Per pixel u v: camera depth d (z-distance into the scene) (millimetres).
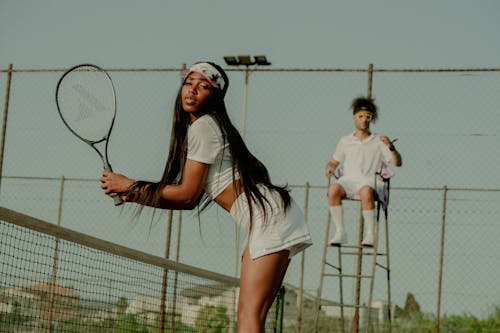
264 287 2725
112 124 3520
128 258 4887
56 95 3521
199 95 2807
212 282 6422
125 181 2828
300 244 2824
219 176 2773
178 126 2906
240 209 2773
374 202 7660
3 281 4102
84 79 3541
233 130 2793
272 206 2750
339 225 7676
